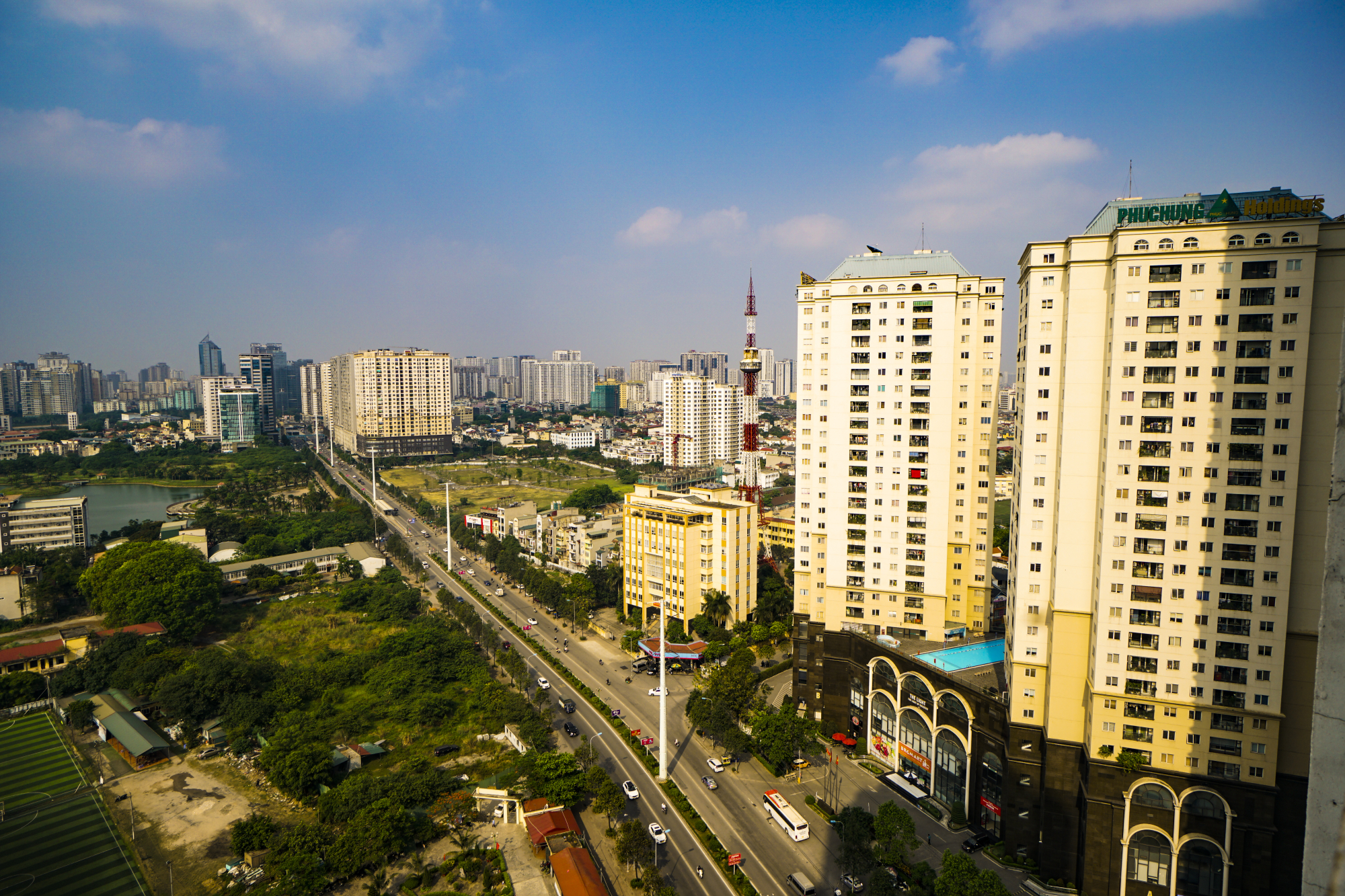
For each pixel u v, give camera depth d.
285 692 151.38
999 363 134.62
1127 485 91.31
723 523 190.50
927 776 122.75
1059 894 98.31
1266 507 85.38
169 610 184.75
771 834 111.62
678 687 166.12
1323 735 22.66
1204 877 90.25
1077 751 99.38
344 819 108.25
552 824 107.94
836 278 141.25
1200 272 87.31
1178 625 89.81
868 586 142.62
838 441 142.38
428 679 161.62
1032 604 102.75
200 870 102.38
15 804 119.19
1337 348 82.38
